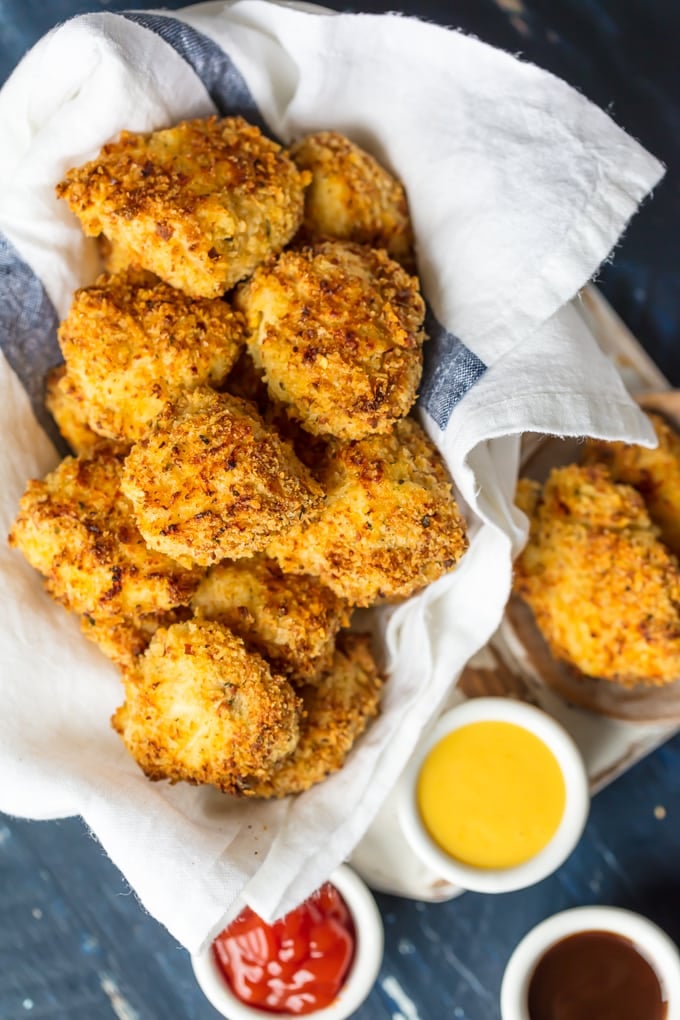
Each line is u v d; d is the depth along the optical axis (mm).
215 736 571
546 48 708
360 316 564
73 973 708
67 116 578
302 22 597
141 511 555
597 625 651
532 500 681
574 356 581
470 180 593
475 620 618
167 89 586
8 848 712
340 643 627
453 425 580
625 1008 649
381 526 569
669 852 703
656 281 712
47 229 592
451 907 705
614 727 683
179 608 600
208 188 566
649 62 708
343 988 654
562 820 648
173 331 570
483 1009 700
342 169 596
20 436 612
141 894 581
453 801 655
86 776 591
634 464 679
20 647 600
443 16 707
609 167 581
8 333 604
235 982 653
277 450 560
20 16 695
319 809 610
